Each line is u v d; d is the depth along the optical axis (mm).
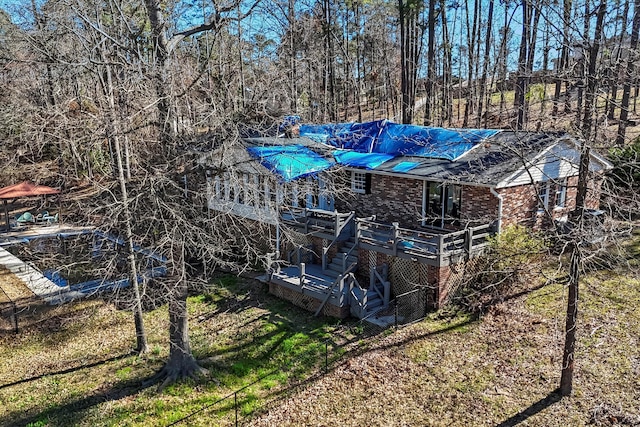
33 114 13211
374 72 49000
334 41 38312
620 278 15617
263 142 19484
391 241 16844
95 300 19531
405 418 11008
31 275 21234
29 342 16531
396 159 20500
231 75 15875
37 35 14898
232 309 18219
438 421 10781
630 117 24656
